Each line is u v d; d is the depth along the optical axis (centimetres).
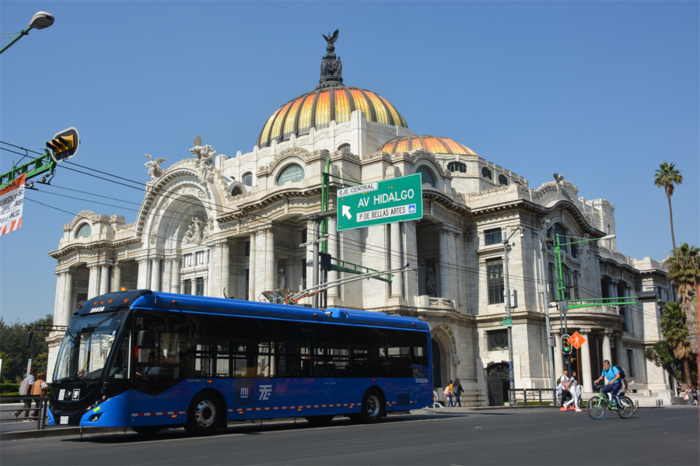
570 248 6744
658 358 7081
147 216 7181
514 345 5678
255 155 7731
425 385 2967
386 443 1794
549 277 6166
